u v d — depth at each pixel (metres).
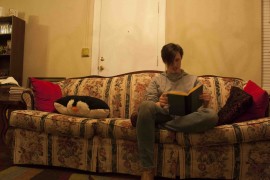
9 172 1.73
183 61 2.86
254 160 1.58
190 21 2.85
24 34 3.28
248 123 1.57
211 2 2.82
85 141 1.78
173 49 1.86
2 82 2.72
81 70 3.12
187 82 1.90
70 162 1.80
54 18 3.22
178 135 1.61
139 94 2.34
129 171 1.71
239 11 2.77
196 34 2.84
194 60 2.84
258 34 2.74
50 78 3.12
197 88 1.62
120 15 3.03
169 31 2.90
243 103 1.66
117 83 2.45
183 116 1.59
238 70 2.77
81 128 1.74
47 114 1.85
